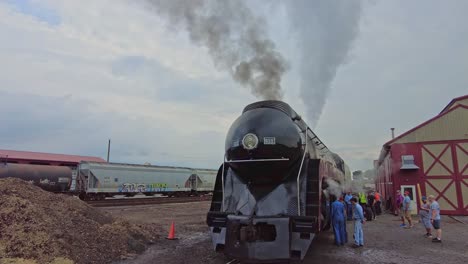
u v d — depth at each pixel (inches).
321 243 368.8
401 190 701.9
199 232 445.7
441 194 669.9
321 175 287.4
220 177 298.2
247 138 265.0
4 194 318.0
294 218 244.2
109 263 278.5
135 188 1246.9
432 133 700.0
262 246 231.0
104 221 395.5
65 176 1158.3
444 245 358.3
